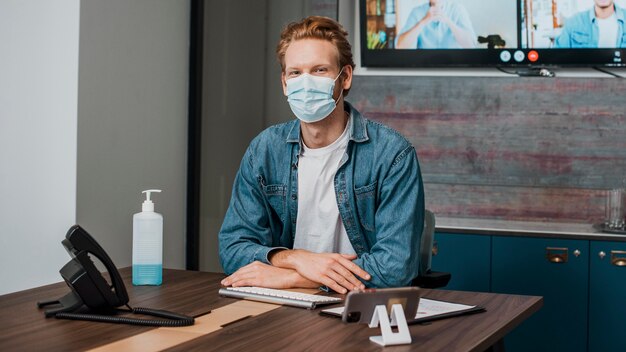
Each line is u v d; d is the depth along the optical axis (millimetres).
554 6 3842
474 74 4039
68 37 2879
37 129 2926
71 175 2885
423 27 3986
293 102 2018
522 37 3885
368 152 2109
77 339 1459
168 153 3492
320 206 2164
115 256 3127
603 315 3443
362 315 1474
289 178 2172
